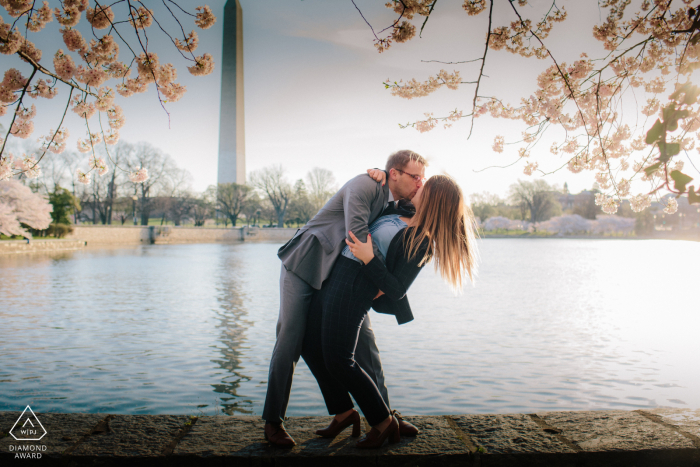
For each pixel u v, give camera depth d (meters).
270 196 81.81
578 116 4.09
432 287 18.33
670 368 7.40
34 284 18.08
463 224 2.60
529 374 7.05
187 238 64.56
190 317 11.75
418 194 2.72
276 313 12.45
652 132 1.93
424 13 3.26
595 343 9.08
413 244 2.48
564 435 2.46
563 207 109.50
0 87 3.76
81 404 5.67
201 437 2.48
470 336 9.66
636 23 3.66
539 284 19.73
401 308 2.60
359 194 2.48
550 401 5.93
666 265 30.08
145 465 2.25
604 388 6.43
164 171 62.88
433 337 9.55
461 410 5.61
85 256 34.03
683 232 90.25
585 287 18.69
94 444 2.36
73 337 9.34
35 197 38.41
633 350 8.55
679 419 2.66
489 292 17.05
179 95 4.06
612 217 94.31
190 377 6.82
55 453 2.25
